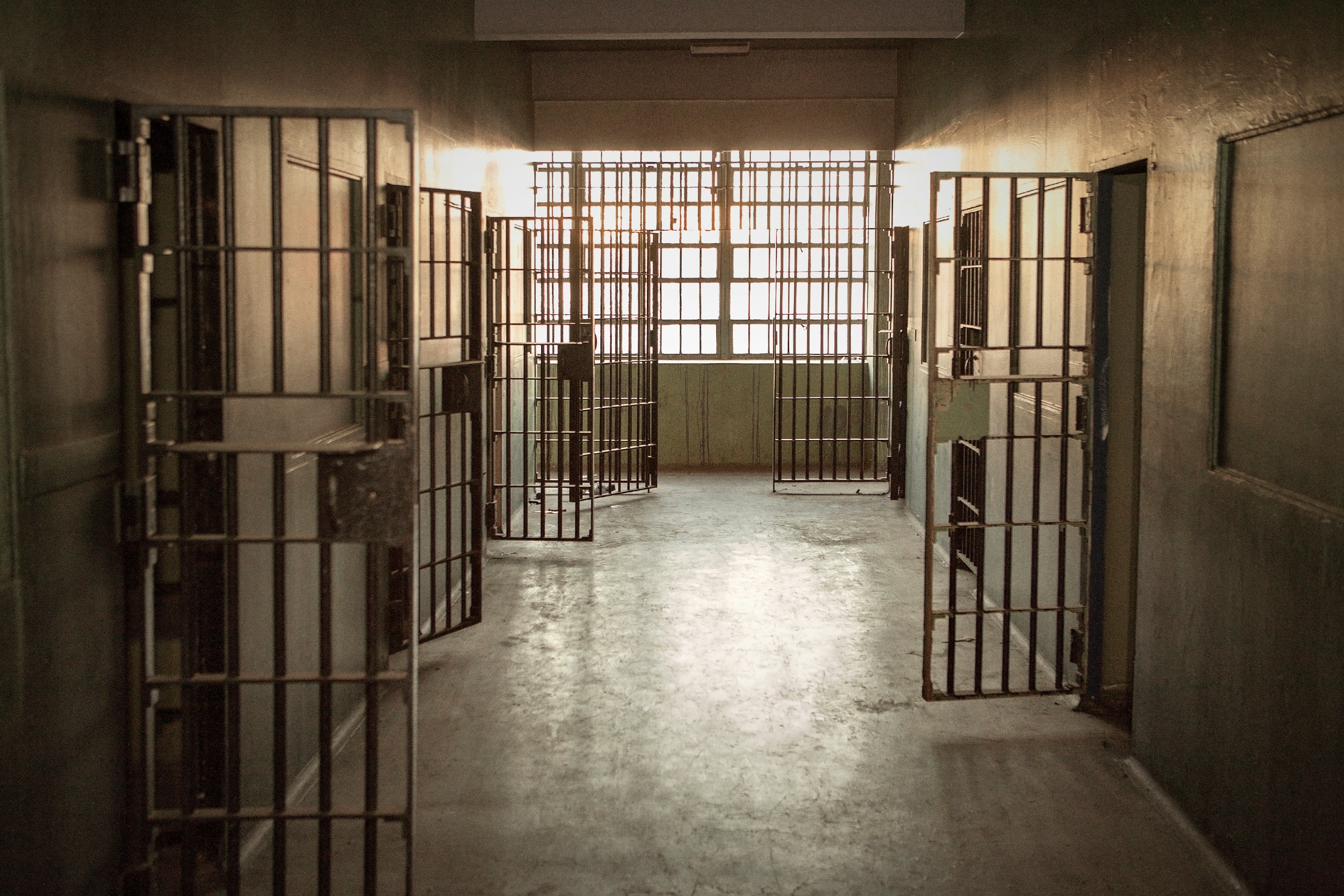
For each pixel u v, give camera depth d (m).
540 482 9.30
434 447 5.15
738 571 6.85
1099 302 4.33
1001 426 5.91
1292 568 2.76
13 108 2.19
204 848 3.12
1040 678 4.90
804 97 9.46
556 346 7.44
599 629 5.64
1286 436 2.83
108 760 2.70
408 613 2.84
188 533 2.78
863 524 8.27
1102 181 4.30
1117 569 4.48
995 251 5.96
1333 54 2.55
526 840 3.41
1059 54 4.82
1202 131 3.33
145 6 2.73
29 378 2.27
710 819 3.55
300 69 3.77
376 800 2.85
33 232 2.28
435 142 5.80
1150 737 3.76
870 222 10.86
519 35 6.79
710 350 11.14
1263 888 2.93
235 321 2.78
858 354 10.72
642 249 9.29
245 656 3.31
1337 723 2.54
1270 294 2.92
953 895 3.08
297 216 3.74
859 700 4.62
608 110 9.59
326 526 2.79
